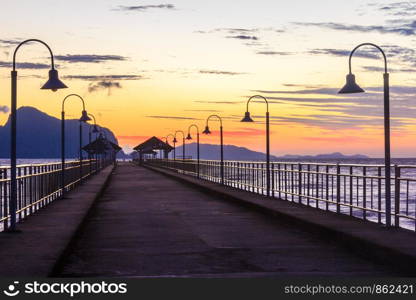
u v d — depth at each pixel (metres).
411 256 10.16
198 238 14.87
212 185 36.09
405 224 27.53
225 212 21.80
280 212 18.81
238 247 13.34
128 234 15.70
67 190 29.52
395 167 14.16
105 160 92.69
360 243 12.29
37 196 19.64
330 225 14.73
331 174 18.62
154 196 30.53
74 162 34.12
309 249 13.02
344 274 10.27
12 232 14.18
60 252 11.26
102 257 12.11
